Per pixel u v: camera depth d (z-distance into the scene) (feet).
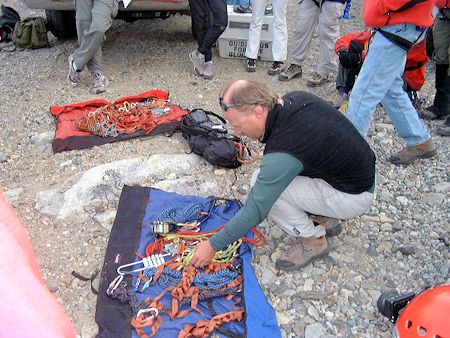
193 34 22.50
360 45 15.88
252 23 19.43
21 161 14.25
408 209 12.32
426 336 7.57
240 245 10.82
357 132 9.39
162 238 10.91
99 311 9.40
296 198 9.85
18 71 20.03
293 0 29.25
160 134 15.19
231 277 10.02
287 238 11.32
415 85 15.97
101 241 11.34
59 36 22.94
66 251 11.09
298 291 10.09
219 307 9.53
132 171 13.30
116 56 21.35
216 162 13.42
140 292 9.80
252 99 8.32
